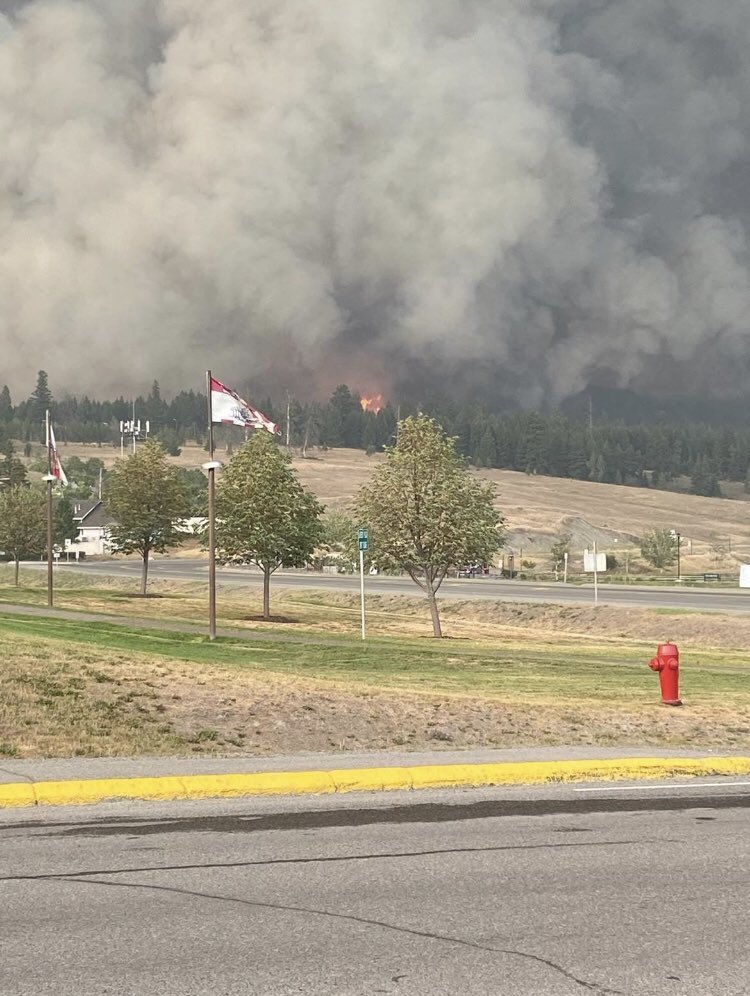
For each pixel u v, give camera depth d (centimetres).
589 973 588
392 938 644
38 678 1722
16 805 1037
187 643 3781
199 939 638
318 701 1780
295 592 8362
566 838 924
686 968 598
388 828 955
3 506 8169
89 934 646
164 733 1488
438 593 8006
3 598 5897
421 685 2628
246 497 5550
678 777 1278
